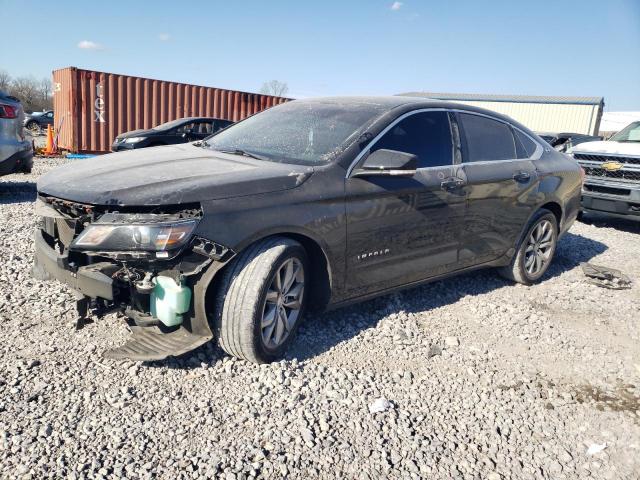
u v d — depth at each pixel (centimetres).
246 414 279
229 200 298
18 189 918
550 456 273
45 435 251
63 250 331
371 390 314
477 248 460
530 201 500
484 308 459
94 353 327
